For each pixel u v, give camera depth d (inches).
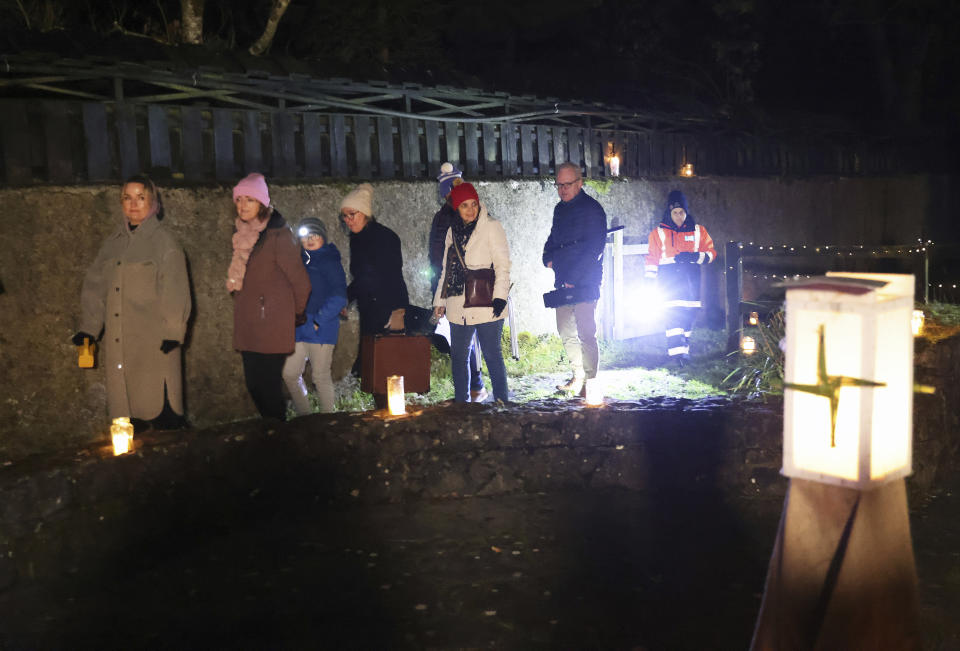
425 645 138.8
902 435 95.3
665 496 204.7
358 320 305.6
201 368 264.1
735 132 530.6
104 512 167.3
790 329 95.5
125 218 218.2
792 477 96.8
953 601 150.5
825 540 94.7
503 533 184.2
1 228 222.5
